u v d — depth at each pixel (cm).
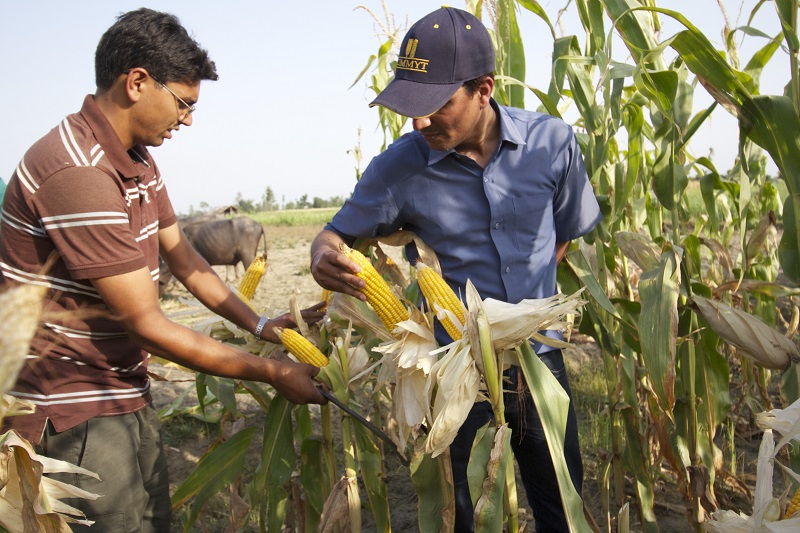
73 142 187
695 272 289
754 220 401
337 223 237
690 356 273
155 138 202
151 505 242
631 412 294
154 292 200
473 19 198
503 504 195
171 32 191
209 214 1209
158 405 492
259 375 214
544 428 188
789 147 223
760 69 276
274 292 1065
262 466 252
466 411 176
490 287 227
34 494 156
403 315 201
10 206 190
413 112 187
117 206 189
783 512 188
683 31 228
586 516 260
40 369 194
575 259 270
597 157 284
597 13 285
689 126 302
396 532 336
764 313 337
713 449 296
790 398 236
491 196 217
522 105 320
